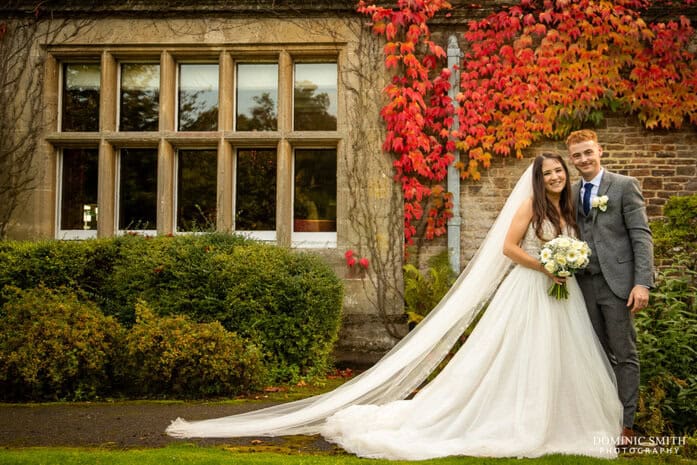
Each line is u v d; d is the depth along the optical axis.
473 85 6.34
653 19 6.29
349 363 6.02
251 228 6.49
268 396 4.54
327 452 3.11
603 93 6.21
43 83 6.30
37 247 5.52
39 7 6.24
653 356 4.02
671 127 6.32
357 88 6.23
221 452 3.02
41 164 6.27
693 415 3.70
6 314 4.82
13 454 2.81
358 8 6.16
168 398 4.45
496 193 6.39
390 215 6.17
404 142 6.21
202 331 4.54
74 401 4.32
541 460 2.87
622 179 3.45
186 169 6.54
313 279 5.25
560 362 3.16
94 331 4.48
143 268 5.26
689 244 5.61
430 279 6.02
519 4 6.33
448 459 2.91
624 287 3.32
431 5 6.24
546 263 3.13
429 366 3.69
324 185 6.49
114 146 6.46
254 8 6.23
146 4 6.24
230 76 6.36
